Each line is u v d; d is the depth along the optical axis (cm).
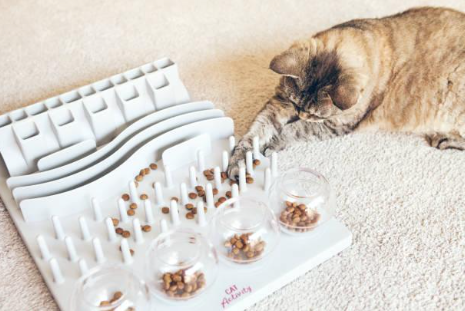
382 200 153
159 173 151
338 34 161
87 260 131
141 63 204
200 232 136
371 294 131
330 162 164
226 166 150
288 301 129
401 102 166
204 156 155
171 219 139
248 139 160
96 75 199
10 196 146
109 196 145
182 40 214
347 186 157
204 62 203
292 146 169
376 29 165
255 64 202
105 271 119
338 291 131
